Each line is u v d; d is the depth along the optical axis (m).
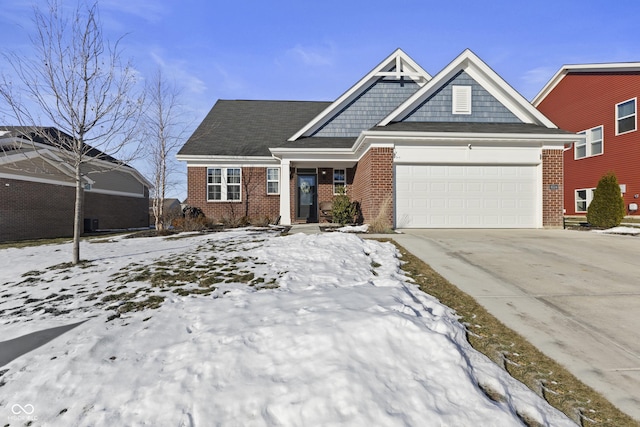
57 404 2.67
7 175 15.00
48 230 17.03
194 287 5.28
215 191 16.20
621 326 3.90
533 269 6.09
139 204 26.34
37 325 4.05
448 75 12.49
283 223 13.91
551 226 11.28
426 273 5.80
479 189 11.39
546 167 11.34
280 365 2.88
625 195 16.67
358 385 2.59
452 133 11.07
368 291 4.46
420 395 2.56
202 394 2.64
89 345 3.44
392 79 15.28
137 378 2.91
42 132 7.82
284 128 18.19
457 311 4.24
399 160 11.30
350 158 14.18
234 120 18.62
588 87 18.97
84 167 18.84
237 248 8.04
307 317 3.61
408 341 3.13
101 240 11.51
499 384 2.82
